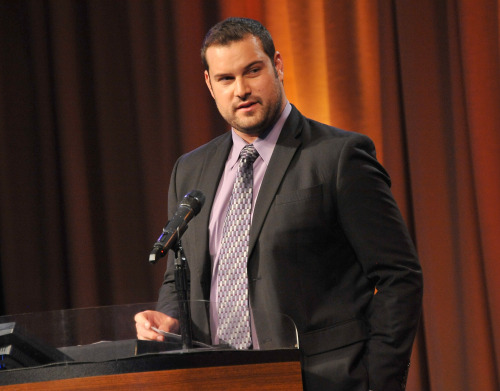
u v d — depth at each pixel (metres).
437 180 10.34
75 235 12.32
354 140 6.63
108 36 12.55
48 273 12.60
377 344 6.20
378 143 11.05
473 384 9.97
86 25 12.70
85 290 12.27
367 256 6.35
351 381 6.06
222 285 6.57
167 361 5.04
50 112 12.70
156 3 12.23
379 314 6.27
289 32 11.55
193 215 5.82
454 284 10.22
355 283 6.51
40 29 12.71
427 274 10.33
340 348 6.22
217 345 5.39
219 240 6.85
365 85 11.14
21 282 12.58
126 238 12.37
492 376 9.89
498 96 9.97
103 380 5.01
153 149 12.22
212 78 6.82
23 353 5.12
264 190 6.62
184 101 11.99
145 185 12.22
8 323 5.19
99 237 12.58
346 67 11.24
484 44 10.02
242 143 7.12
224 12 11.87
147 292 12.25
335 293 6.41
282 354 5.17
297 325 6.24
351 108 11.20
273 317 5.45
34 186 12.72
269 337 5.44
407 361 6.23
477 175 9.98
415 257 6.40
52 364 5.07
